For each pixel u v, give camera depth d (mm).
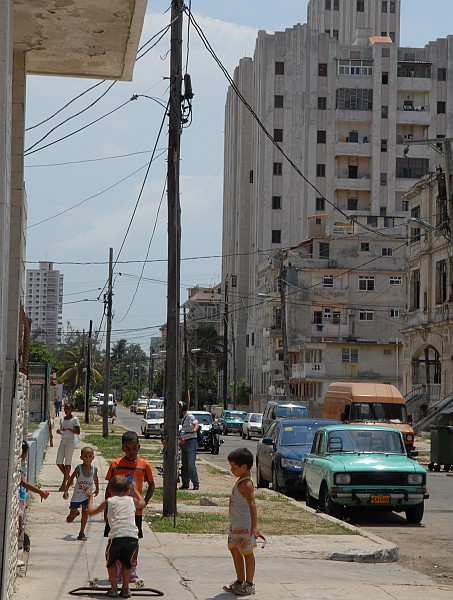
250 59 156125
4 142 7809
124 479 13023
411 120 141000
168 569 15469
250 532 13594
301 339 115562
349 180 141500
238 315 152250
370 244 117000
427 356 85062
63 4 11344
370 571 16406
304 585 14531
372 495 23344
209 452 57062
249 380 145000
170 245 22453
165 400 22500
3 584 10359
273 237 142000
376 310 116250
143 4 11367
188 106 22453
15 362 10945
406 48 143250
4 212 7887
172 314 22484
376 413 49688
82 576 14266
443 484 36812
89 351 104750
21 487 15430
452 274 76938
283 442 31188
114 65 13773
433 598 14008
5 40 7766
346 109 141500
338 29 169625
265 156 142250
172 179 22391
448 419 72750
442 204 77750
